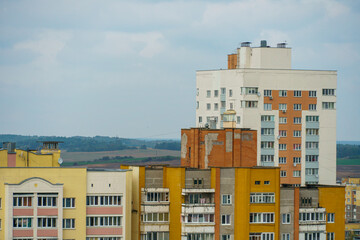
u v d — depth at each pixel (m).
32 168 192.75
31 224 191.12
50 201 192.12
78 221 194.62
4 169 191.12
